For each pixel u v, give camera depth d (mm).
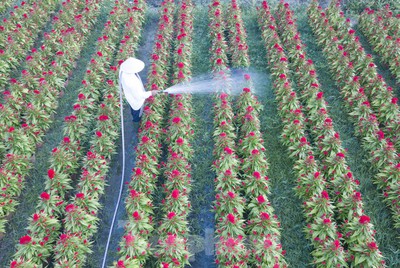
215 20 11180
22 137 7676
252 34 11531
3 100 9141
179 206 6547
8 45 9961
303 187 7035
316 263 6105
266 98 9281
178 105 8109
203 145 8328
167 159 7590
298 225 6859
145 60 10797
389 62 9906
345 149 7961
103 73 9664
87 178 6848
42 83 8695
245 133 7988
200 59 10516
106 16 12172
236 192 6910
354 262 5973
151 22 12156
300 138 7844
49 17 11992
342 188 6785
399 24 10906
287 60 9742
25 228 6621
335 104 9148
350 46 10172
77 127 8000
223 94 8375
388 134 8133
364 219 6035
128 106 9164
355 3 12445
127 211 6738
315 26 11289
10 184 7039
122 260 5785
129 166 8008
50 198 6609
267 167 7426
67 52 9984
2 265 6488
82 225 6316
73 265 5797
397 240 6664
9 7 12203
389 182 7105
